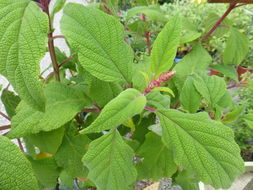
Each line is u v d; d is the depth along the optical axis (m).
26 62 0.19
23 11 0.20
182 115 0.26
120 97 0.22
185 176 0.39
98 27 0.24
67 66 0.39
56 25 1.05
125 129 0.39
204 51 0.41
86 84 0.34
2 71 0.18
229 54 0.48
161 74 0.28
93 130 0.20
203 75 0.37
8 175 0.18
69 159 0.31
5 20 0.19
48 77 0.38
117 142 0.26
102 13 0.25
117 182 0.24
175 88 0.40
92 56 0.24
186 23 0.48
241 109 0.37
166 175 0.36
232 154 0.24
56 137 0.29
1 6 0.20
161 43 0.26
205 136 0.25
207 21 0.53
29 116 0.27
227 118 0.38
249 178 0.62
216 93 0.36
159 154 0.35
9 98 0.36
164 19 0.42
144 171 0.36
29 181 0.18
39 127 0.26
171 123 0.26
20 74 0.19
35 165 0.33
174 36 0.26
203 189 0.54
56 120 0.27
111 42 0.25
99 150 0.25
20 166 0.18
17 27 0.19
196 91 0.35
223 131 0.25
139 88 0.32
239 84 0.49
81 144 0.32
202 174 0.24
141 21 0.51
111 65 0.26
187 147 0.25
